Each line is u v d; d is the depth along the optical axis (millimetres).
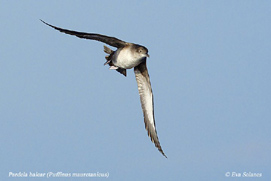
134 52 14648
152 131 15609
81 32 13945
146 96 15625
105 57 15773
